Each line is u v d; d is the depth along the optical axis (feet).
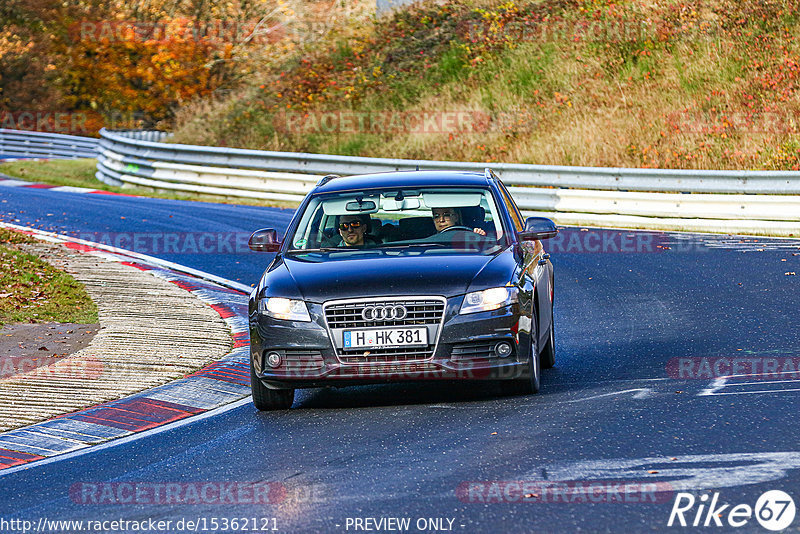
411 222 102.37
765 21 349.61
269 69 440.45
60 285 164.14
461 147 335.88
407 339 88.48
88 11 515.09
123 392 104.17
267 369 92.17
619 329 130.62
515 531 56.65
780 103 309.01
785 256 179.73
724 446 71.67
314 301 90.22
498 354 89.40
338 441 80.94
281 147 369.50
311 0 473.67
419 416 87.97
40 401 100.73
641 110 326.85
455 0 435.94
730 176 226.58
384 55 414.00
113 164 354.95
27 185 345.92
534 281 96.78
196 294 165.78
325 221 103.55
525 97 355.77
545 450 73.41
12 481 76.74
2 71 519.19
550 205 251.60
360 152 353.92
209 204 286.46
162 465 78.07
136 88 514.27
